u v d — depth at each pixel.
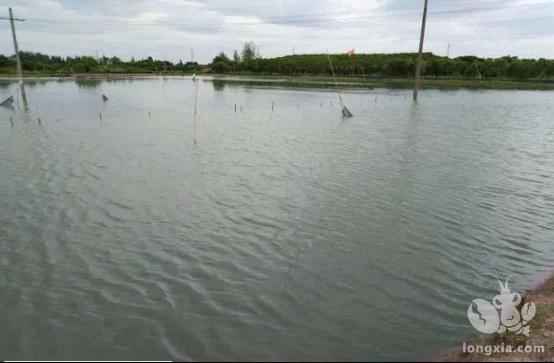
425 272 11.88
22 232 14.36
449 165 23.55
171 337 9.14
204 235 14.20
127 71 162.38
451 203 17.31
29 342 9.11
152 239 13.88
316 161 24.45
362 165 23.47
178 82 116.38
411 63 113.56
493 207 16.91
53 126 37.19
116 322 9.68
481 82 103.00
